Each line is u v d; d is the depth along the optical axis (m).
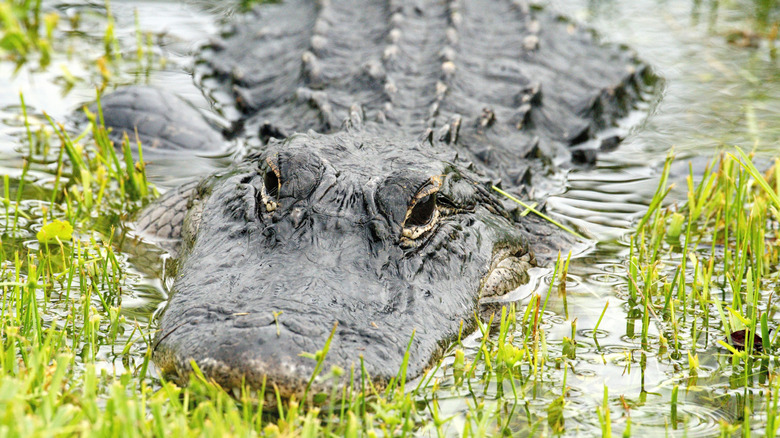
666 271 12.25
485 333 9.17
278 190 10.21
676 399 8.45
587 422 8.08
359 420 7.45
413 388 8.44
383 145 12.37
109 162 14.55
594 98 19.02
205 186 12.95
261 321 8.02
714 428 8.01
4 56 20.47
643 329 9.94
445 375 8.89
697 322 10.53
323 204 10.03
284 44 21.31
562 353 9.60
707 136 18.30
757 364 9.41
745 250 11.05
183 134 17.12
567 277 12.17
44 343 8.22
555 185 15.95
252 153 13.69
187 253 11.37
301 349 7.75
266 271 9.16
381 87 17.20
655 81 22.23
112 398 6.81
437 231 10.50
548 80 19.33
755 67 22.97
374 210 9.99
